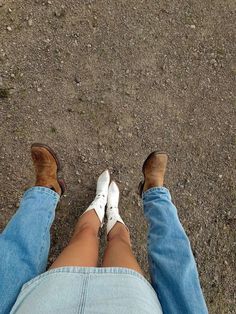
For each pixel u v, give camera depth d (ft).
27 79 6.61
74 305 3.57
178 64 7.22
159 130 6.95
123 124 6.83
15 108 6.50
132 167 6.76
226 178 7.09
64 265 4.15
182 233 5.00
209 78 7.31
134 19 7.18
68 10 6.91
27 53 6.67
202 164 7.03
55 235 6.36
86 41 6.91
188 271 4.51
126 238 5.20
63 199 6.46
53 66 6.73
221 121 7.23
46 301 3.60
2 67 6.55
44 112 6.59
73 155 6.59
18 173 6.39
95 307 3.56
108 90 6.86
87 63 6.86
